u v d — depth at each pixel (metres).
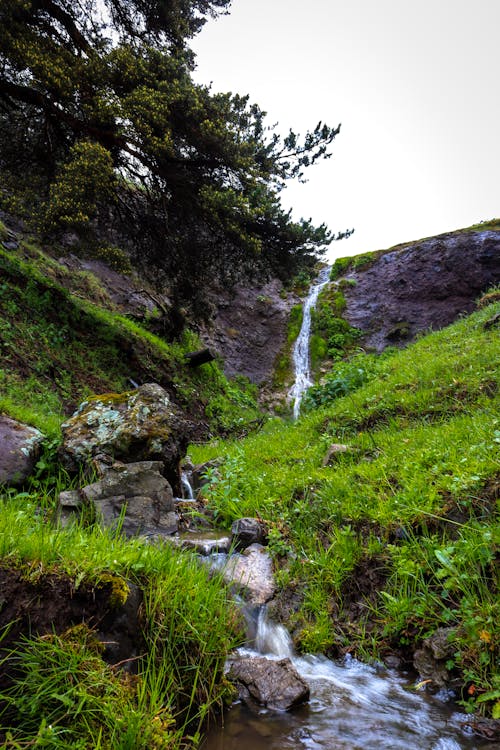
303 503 4.71
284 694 2.55
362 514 4.17
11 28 10.14
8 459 4.84
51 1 11.48
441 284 26.92
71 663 2.01
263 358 26.39
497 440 4.18
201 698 2.45
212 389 18.05
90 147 10.38
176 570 2.81
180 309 17.53
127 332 15.20
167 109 11.19
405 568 3.33
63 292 13.52
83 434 5.24
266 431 12.77
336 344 26.38
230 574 3.77
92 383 11.63
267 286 30.14
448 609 2.94
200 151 12.24
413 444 5.27
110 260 11.52
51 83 10.41
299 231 12.60
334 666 3.06
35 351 10.82
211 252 14.23
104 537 2.93
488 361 7.32
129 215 13.98
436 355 9.34
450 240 27.98
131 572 2.58
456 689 2.64
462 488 3.69
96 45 11.88
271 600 3.65
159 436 5.35
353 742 2.24
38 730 1.83
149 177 13.26
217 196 11.58
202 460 8.74
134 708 2.03
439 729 2.35
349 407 8.05
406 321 26.53
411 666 2.97
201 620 2.67
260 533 4.46
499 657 2.56
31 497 4.45
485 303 14.16
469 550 3.12
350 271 30.94
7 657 1.95
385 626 3.15
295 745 2.21
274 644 3.27
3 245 15.00
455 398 6.62
